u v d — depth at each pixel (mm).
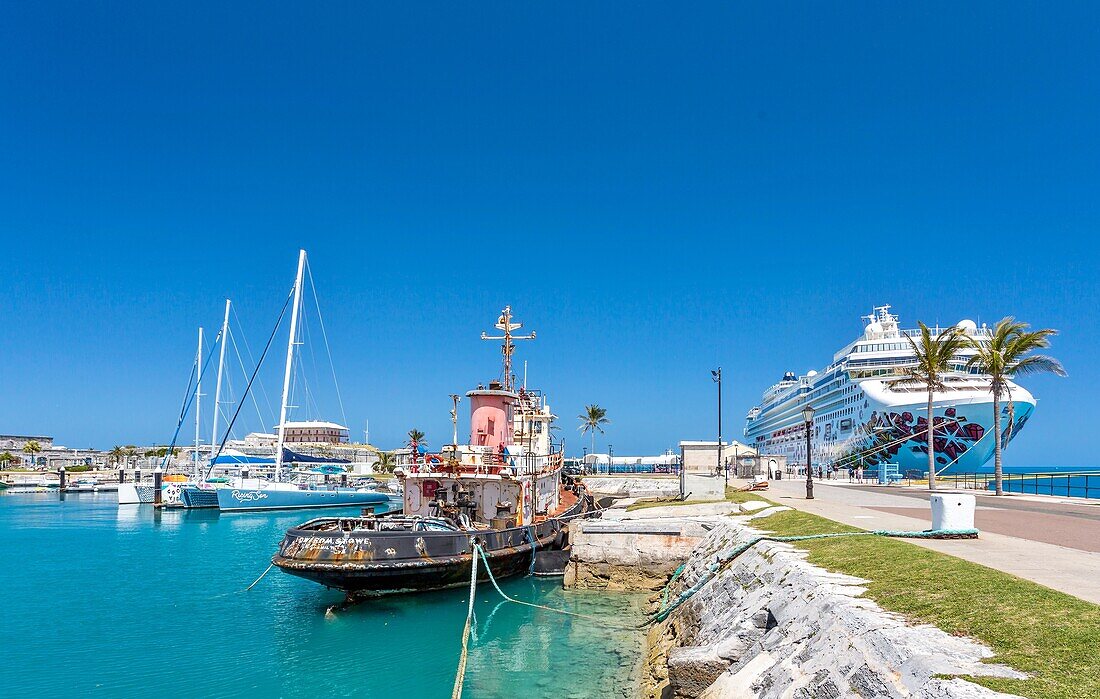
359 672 17750
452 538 24234
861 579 12430
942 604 9938
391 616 22938
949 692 6781
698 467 42594
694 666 12766
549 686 16500
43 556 38938
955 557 13438
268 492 67062
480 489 29453
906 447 72250
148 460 136750
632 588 27656
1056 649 7648
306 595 27375
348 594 23594
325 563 22188
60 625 22719
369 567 22281
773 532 21016
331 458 102500
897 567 12945
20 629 22172
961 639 8445
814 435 97438
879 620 9492
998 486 42719
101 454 180125
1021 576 11359
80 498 95250
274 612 24344
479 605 24547
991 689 6742
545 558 29672
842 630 9758
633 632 21328
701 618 17594
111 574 32750
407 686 16750
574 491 50719
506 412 31922
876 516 24281
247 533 50375
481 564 25406
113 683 17156
